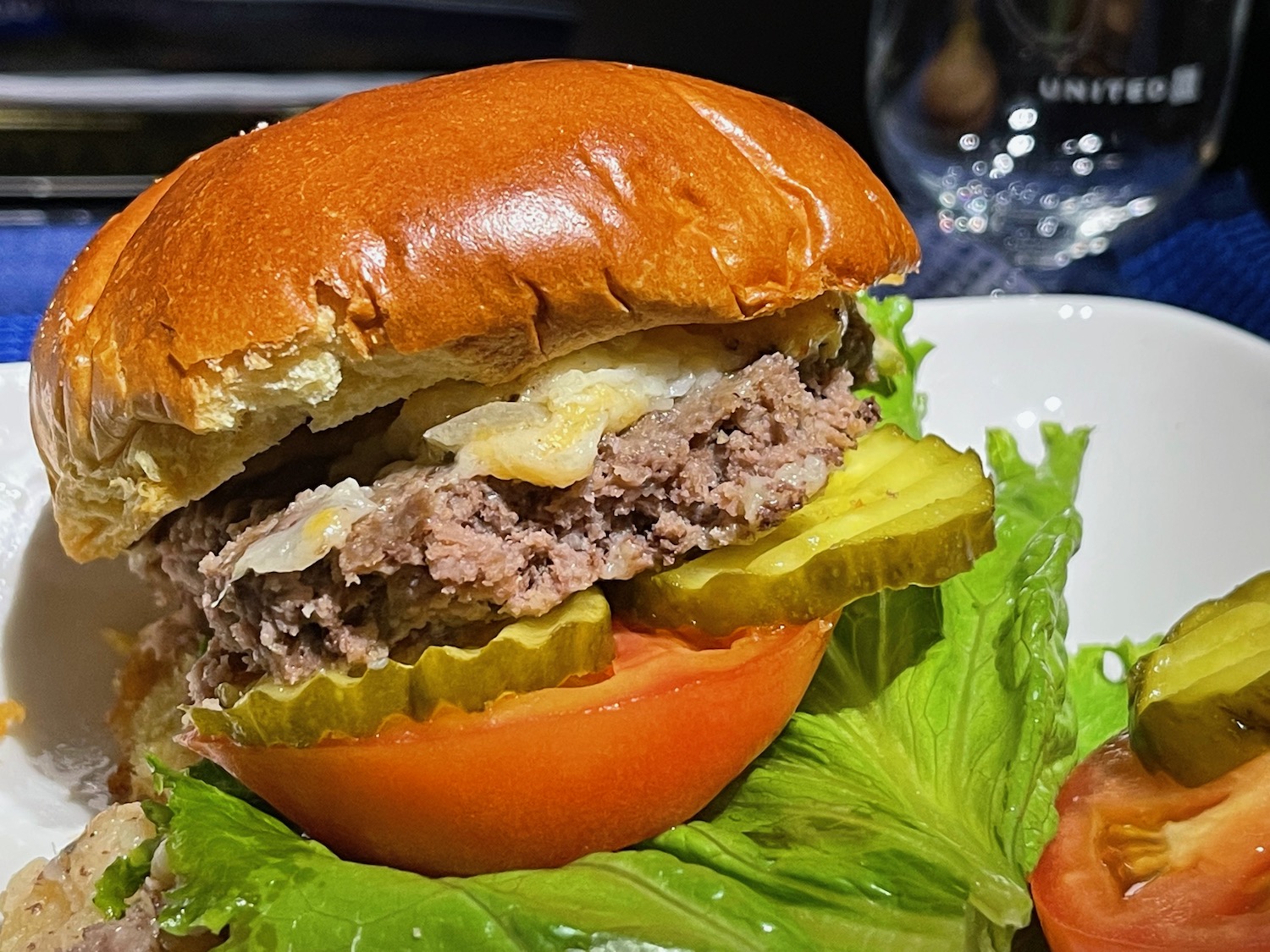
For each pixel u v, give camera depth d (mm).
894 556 114
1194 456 171
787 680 116
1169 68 256
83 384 108
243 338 96
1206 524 166
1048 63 260
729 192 107
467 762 105
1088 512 173
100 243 121
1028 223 271
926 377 183
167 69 319
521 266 98
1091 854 118
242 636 106
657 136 106
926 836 107
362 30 335
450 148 101
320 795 108
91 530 121
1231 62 257
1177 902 111
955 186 275
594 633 107
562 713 105
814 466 114
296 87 317
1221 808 116
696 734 110
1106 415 179
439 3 340
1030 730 118
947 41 263
